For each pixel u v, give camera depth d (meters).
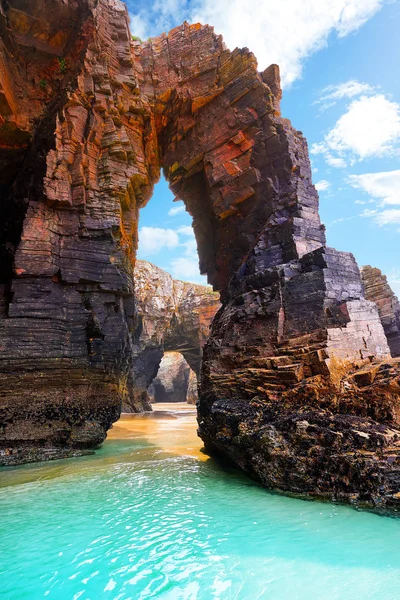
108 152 16.86
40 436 13.13
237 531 6.66
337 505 7.90
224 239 19.67
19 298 13.46
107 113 17.33
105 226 15.70
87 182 16.00
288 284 13.32
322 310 12.10
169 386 74.75
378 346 11.81
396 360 10.61
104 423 15.01
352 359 10.93
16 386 12.91
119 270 15.91
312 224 16.45
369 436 8.25
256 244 16.92
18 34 16.39
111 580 5.01
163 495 8.90
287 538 6.33
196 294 50.12
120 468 11.76
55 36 17.23
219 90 18.98
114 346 15.34
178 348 52.50
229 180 18.39
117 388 15.79
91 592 4.73
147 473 11.08
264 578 5.08
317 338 11.24
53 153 15.17
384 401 9.06
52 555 5.75
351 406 9.41
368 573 5.21
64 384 13.88
